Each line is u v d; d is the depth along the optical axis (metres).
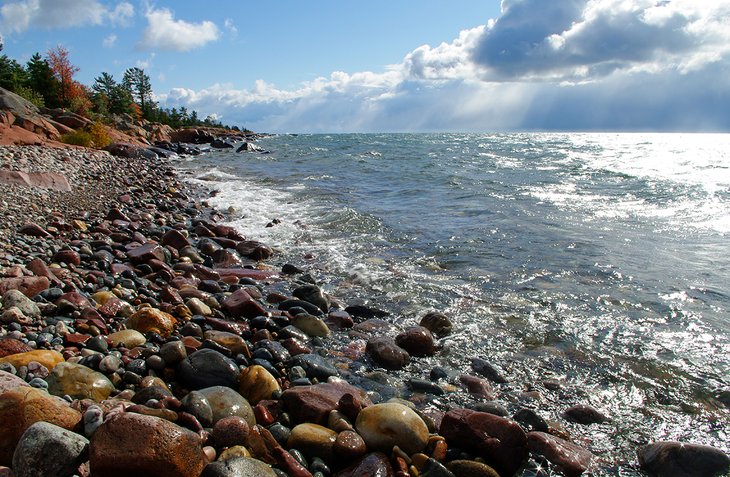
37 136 25.73
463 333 5.90
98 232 9.50
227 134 79.69
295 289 6.99
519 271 8.25
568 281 7.73
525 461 3.53
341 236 10.92
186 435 2.83
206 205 14.99
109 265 7.30
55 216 10.27
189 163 30.05
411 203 15.03
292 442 3.43
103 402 3.46
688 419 4.14
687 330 5.91
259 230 11.66
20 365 3.77
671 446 3.53
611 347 5.49
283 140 72.00
